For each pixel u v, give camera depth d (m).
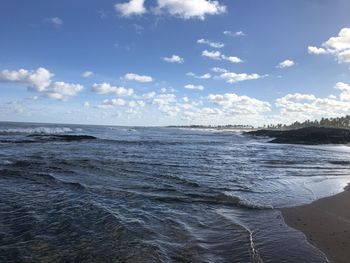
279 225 8.82
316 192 13.22
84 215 9.27
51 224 8.48
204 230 8.36
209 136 86.38
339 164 24.59
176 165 20.62
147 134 81.38
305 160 27.02
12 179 14.09
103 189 12.57
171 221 9.01
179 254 6.84
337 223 9.07
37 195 11.44
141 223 8.77
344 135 63.62
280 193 12.95
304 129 73.19
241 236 7.93
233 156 29.20
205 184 14.33
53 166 18.06
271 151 37.84
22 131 56.97
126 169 17.95
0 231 7.88
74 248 7.04
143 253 6.82
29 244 7.20
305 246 7.32
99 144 38.44
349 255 6.88
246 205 10.77
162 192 12.45
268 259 6.64
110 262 6.43
